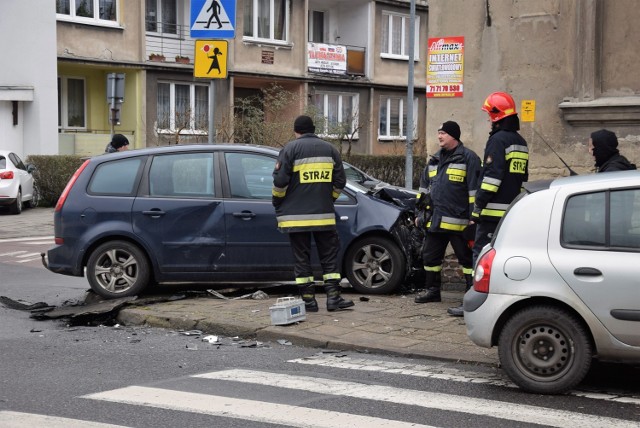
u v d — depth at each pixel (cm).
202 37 1083
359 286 967
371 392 596
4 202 2161
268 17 3158
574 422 528
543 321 592
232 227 934
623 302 571
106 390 598
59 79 2719
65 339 783
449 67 1019
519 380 598
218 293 967
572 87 950
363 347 726
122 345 755
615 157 722
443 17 1020
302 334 762
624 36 927
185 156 957
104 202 939
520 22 973
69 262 942
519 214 609
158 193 944
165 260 934
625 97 923
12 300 970
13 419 527
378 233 962
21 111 2538
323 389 603
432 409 555
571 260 585
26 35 2533
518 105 979
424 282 1002
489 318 604
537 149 973
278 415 538
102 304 895
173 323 830
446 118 1025
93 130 2791
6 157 2205
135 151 966
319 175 838
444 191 880
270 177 951
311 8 3509
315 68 3312
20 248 1561
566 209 596
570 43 948
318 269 952
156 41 2861
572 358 588
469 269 893
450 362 689
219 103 3006
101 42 2700
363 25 3534
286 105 3272
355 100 3506
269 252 936
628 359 580
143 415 538
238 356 712
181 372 655
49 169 2383
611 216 584
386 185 1550
